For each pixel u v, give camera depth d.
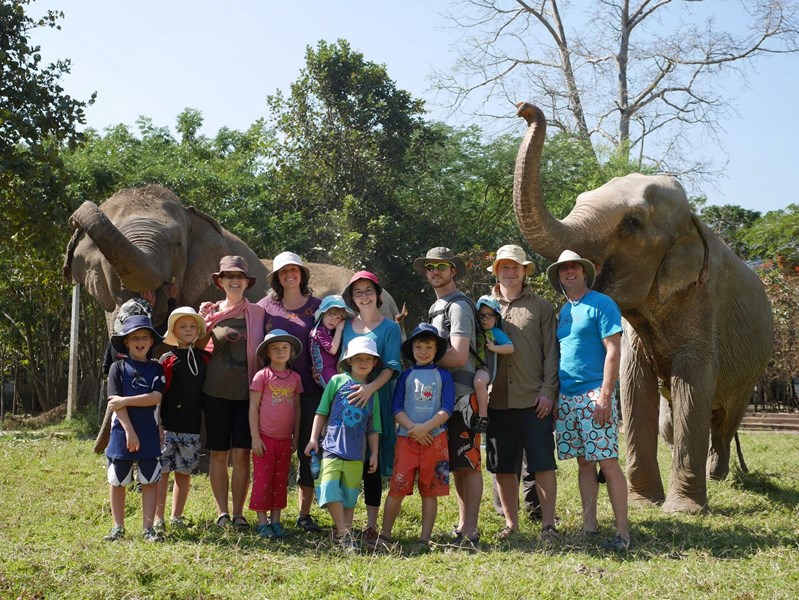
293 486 8.48
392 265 22.89
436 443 5.89
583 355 6.08
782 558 5.31
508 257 6.28
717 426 9.45
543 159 24.86
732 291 8.48
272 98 24.36
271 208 23.08
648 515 7.18
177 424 6.28
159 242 8.39
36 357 29.98
